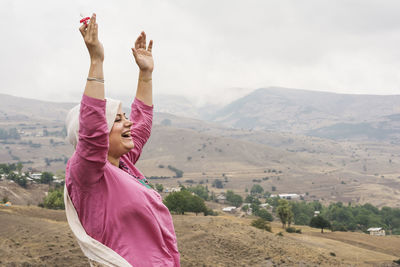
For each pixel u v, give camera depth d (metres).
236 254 55.16
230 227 72.00
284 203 118.50
